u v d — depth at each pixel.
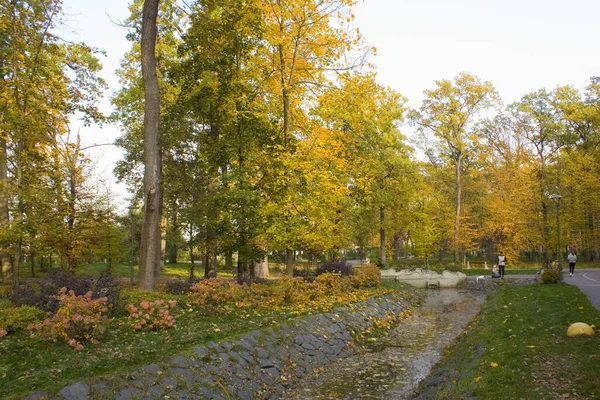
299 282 15.76
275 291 14.23
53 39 17.86
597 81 41.56
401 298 21.09
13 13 16.44
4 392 5.89
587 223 36.88
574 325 9.23
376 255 47.38
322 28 17.34
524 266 41.38
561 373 6.64
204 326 10.17
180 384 7.04
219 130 21.73
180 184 22.84
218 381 7.59
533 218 33.72
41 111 18.45
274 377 8.80
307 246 20.08
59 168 21.22
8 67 16.88
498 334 10.12
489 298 22.03
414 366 10.45
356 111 18.81
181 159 24.00
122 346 8.22
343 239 22.14
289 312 12.55
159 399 6.54
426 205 40.53
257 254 19.91
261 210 17.59
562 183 34.72
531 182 34.12
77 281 11.57
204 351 8.09
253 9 17.53
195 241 20.84
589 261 42.44
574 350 7.82
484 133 49.03
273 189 18.47
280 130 19.94
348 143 25.45
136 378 6.69
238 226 19.47
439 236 39.56
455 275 31.64
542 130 43.84
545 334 9.43
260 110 20.70
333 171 18.86
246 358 8.69
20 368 6.88
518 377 6.74
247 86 19.98
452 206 47.44
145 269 13.47
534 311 12.66
